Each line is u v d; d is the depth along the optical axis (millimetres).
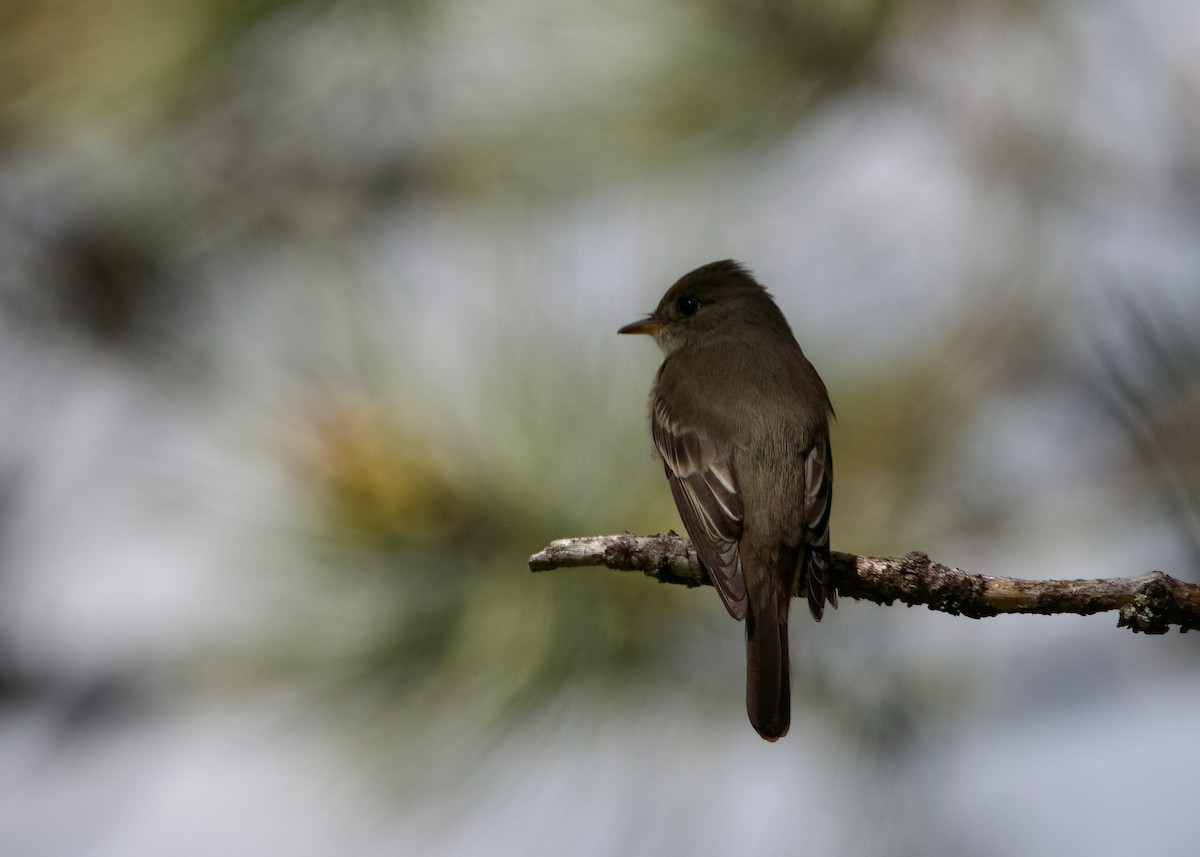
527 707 8461
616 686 8617
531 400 8617
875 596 7672
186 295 11422
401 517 8352
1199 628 6902
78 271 11234
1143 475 8773
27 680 9484
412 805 8195
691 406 9219
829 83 10281
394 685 8414
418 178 11242
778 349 10000
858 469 9406
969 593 7426
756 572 8781
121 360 10961
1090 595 7070
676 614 8758
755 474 8977
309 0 10695
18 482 10500
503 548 8539
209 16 10406
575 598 8609
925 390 9641
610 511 8523
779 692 8422
